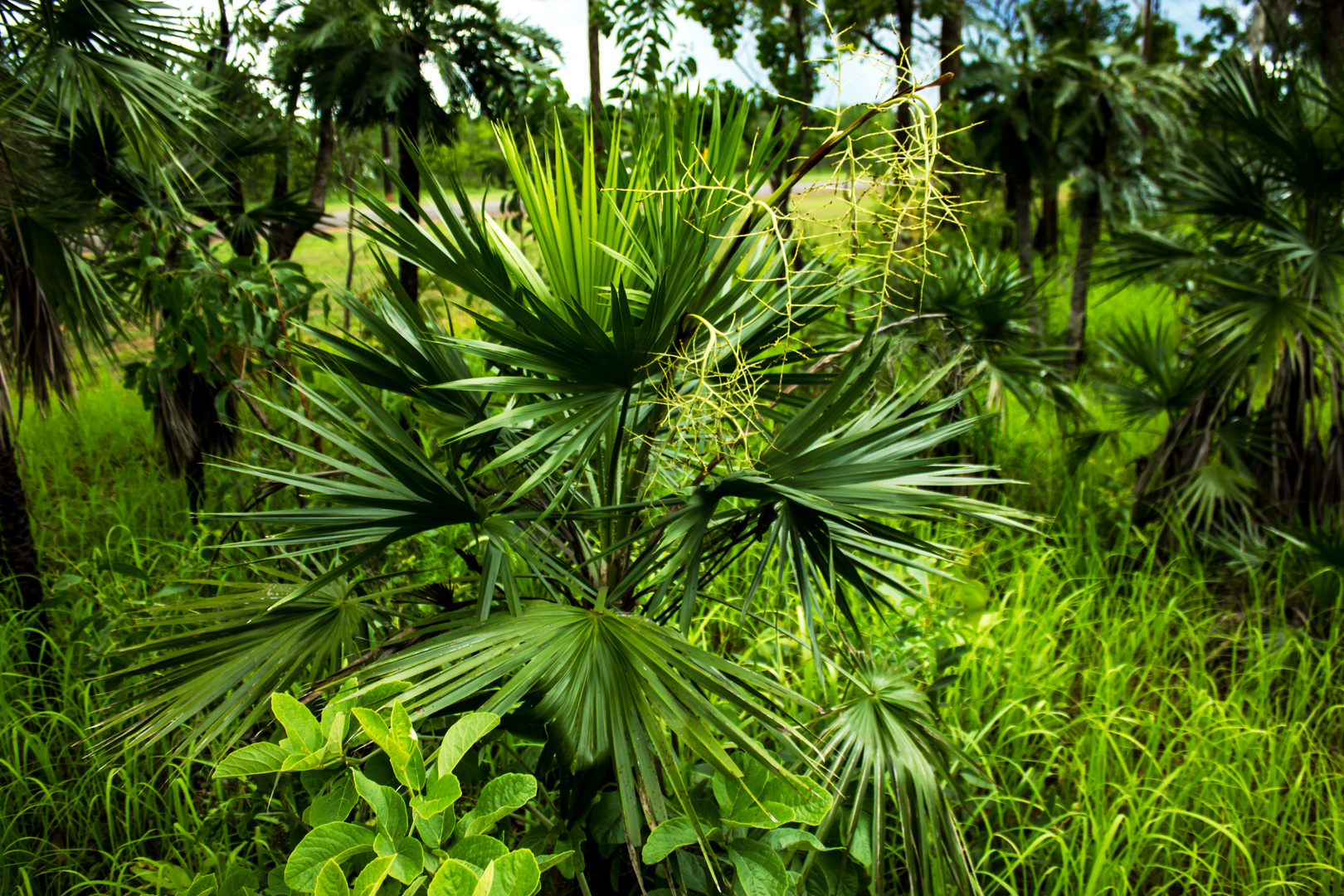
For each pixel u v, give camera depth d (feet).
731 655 10.16
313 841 4.31
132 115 9.20
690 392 5.97
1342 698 10.68
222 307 10.75
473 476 6.52
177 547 11.35
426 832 4.38
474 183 21.18
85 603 10.69
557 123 5.69
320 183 17.62
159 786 8.36
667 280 5.53
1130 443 18.57
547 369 5.43
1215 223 14.62
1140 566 14.34
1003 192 33.96
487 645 5.12
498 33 16.34
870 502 5.44
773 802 5.43
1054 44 24.00
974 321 15.23
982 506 5.56
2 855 7.53
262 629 6.11
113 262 12.30
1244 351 13.41
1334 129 13.12
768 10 20.81
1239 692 10.48
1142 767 9.49
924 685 8.45
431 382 6.44
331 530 5.53
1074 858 7.98
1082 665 11.37
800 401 7.06
